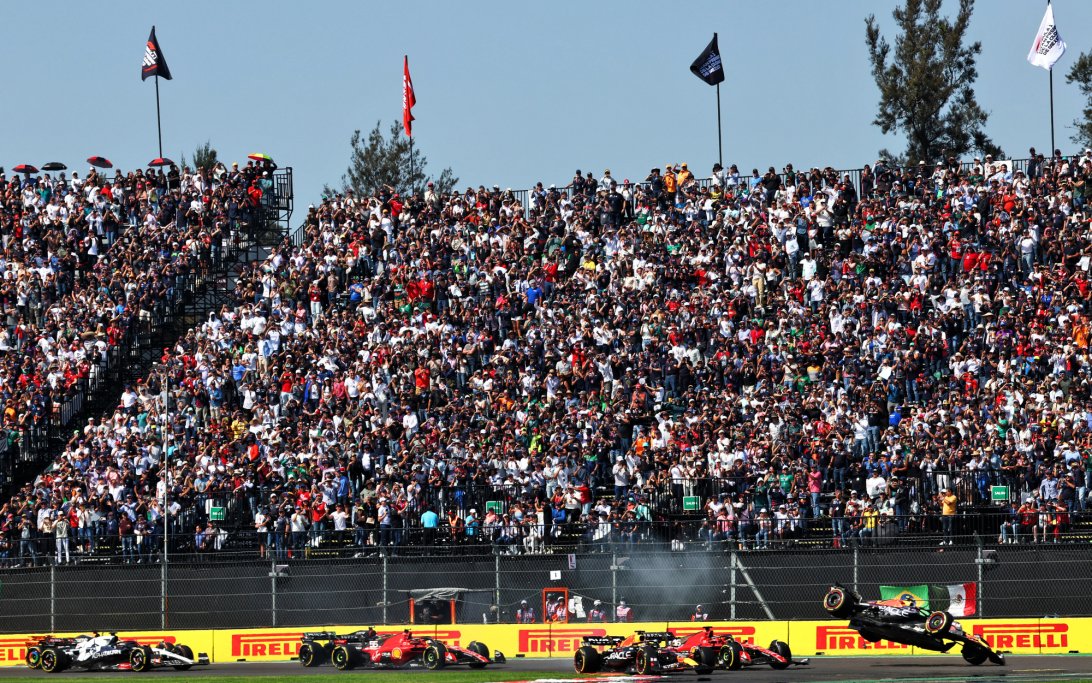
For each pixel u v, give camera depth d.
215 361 189.38
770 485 158.50
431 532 161.25
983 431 161.88
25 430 185.62
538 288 196.50
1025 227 188.12
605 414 172.25
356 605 150.88
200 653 144.25
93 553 163.75
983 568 139.62
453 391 183.38
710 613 144.38
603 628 138.88
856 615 117.38
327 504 165.12
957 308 176.38
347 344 190.00
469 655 127.31
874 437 164.62
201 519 169.38
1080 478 152.12
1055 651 131.12
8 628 155.25
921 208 197.38
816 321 182.50
